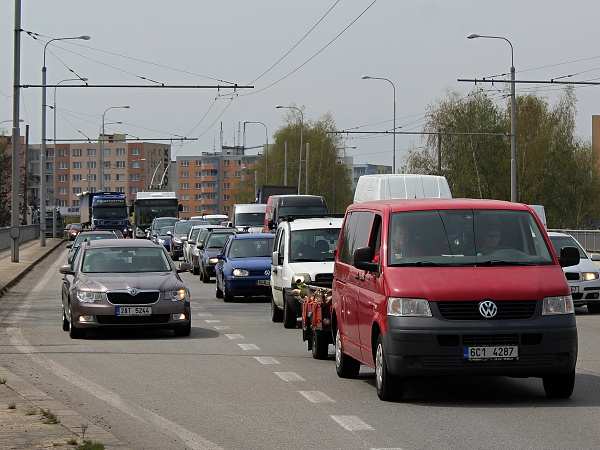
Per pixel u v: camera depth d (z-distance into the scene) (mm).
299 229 55781
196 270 112125
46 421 24172
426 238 29688
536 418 25516
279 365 37406
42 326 54812
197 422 25484
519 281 28016
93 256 50312
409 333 27422
